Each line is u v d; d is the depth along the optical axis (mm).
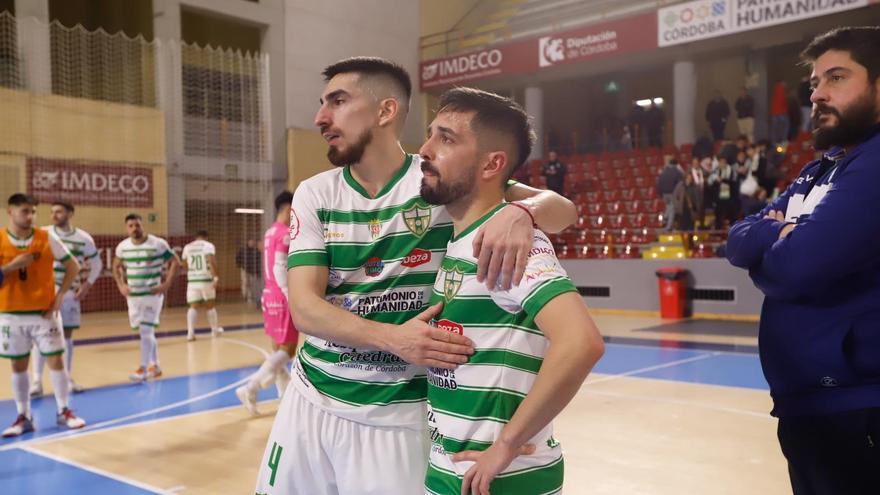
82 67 15672
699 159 13703
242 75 17469
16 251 5297
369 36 19734
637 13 15414
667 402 6055
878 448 1653
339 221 1972
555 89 22344
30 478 4152
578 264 14469
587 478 4043
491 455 1417
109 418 5738
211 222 17031
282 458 2090
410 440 1995
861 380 1679
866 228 1576
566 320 1378
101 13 18359
